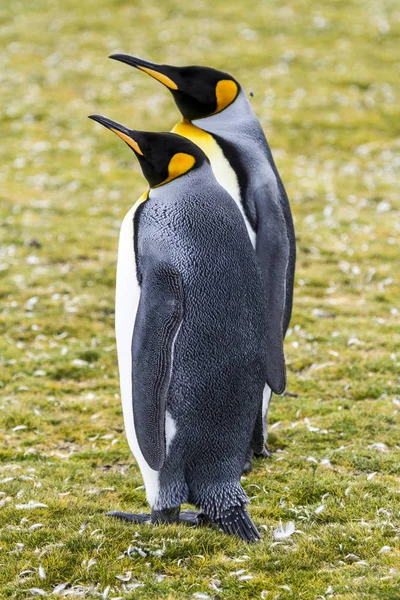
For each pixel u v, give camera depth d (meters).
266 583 7.31
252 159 9.70
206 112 9.98
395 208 23.02
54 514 8.75
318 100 32.31
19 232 20.27
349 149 28.47
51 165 26.17
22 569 7.62
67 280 17.50
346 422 11.39
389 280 17.64
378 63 36.47
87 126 29.77
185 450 7.79
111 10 41.78
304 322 15.48
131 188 24.45
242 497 7.97
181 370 7.65
